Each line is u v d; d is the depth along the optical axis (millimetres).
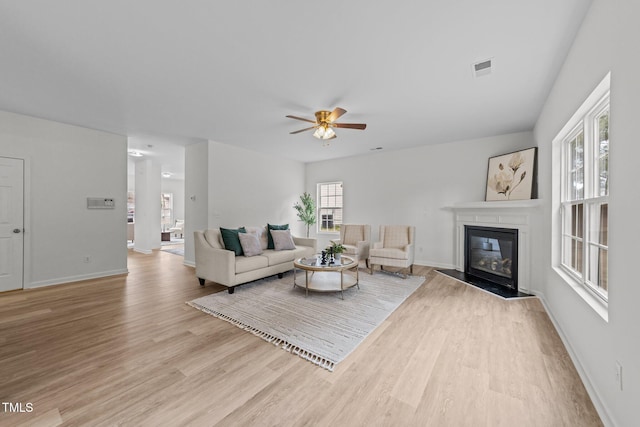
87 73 2602
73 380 1803
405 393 1693
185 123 4094
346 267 3525
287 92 3010
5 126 3635
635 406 1210
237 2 1714
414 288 3896
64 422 1447
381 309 3076
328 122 3436
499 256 4191
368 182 6188
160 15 1832
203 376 1858
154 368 1946
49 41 2111
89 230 4398
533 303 3305
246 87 2895
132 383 1776
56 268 4090
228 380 1819
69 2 1706
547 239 3160
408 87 2877
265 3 1722
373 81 2752
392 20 1875
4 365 1967
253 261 3881
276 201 6449
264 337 2412
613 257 1428
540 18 1852
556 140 2824
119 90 2971
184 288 3898
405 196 5664
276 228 4949
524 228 3758
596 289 1914
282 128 4332
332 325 2654
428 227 5395
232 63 2434
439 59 2355
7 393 1669
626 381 1291
